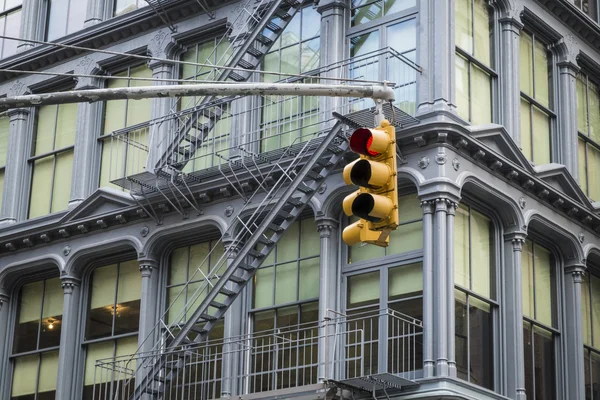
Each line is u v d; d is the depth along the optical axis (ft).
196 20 116.88
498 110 106.01
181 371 104.99
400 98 99.71
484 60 106.22
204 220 106.83
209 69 115.44
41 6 132.26
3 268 120.47
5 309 120.67
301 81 107.45
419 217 96.58
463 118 100.68
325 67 103.65
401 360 93.30
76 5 129.39
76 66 124.67
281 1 103.30
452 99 98.17
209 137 111.75
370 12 105.40
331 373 95.25
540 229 105.81
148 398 97.71
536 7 113.60
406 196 98.02
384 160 55.11
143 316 108.88
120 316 112.98
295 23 110.42
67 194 121.70
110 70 123.65
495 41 108.17
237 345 102.42
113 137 118.01
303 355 98.48
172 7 117.80
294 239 103.40
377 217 53.72
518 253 100.58
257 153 107.34
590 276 114.01
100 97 59.72
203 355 97.40
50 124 126.41
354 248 99.71
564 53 116.47
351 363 95.76
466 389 90.79
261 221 103.40
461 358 94.12
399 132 95.50
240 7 113.60
